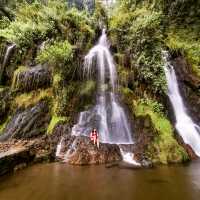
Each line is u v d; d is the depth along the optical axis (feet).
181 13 70.18
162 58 51.98
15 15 77.97
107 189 25.41
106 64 51.70
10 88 50.98
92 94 46.32
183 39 66.54
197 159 36.94
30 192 24.80
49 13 63.98
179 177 28.81
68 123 41.63
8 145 37.45
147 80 48.19
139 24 53.06
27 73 49.85
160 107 45.06
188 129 45.06
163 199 22.98
